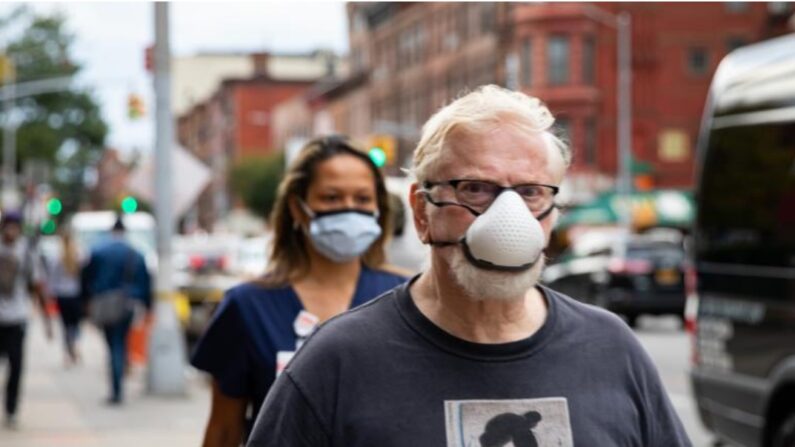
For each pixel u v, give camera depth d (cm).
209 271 1970
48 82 4544
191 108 13775
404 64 7012
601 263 2702
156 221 1514
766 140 864
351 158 505
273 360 469
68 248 1930
